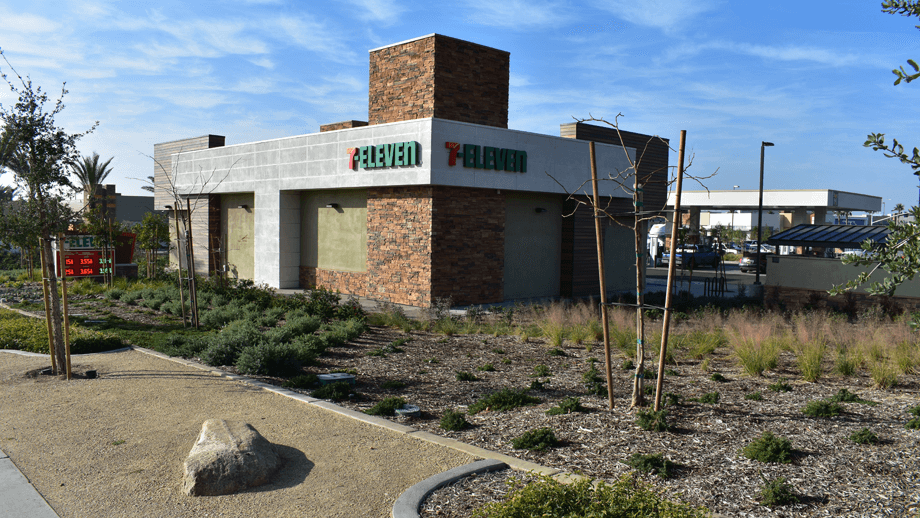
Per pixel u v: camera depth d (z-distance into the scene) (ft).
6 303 59.16
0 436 20.74
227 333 36.50
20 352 35.22
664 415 22.95
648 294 68.54
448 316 51.06
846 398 24.84
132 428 21.67
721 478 17.03
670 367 33.09
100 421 22.47
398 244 62.44
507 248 66.85
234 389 27.45
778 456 18.20
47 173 29.35
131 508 15.42
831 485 16.42
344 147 66.08
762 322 41.01
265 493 16.33
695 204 177.27
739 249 195.00
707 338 38.55
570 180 70.69
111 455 19.03
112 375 29.96
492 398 25.67
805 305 58.75
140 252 115.96
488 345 41.19
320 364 34.47
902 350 32.12
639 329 23.89
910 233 11.85
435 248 59.21
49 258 29.89
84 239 78.23
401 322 48.78
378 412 24.30
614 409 24.03
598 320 45.37
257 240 78.18
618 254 78.69
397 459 18.78
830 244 58.03
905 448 18.99
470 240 62.44
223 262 87.76
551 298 69.77
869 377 29.71
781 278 60.64
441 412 24.99
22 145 29.27
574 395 27.02
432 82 60.08
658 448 19.44
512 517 12.69
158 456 18.95
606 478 17.08
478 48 64.03
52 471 17.75
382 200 64.08
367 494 16.22
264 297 58.59
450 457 18.93
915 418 21.42
